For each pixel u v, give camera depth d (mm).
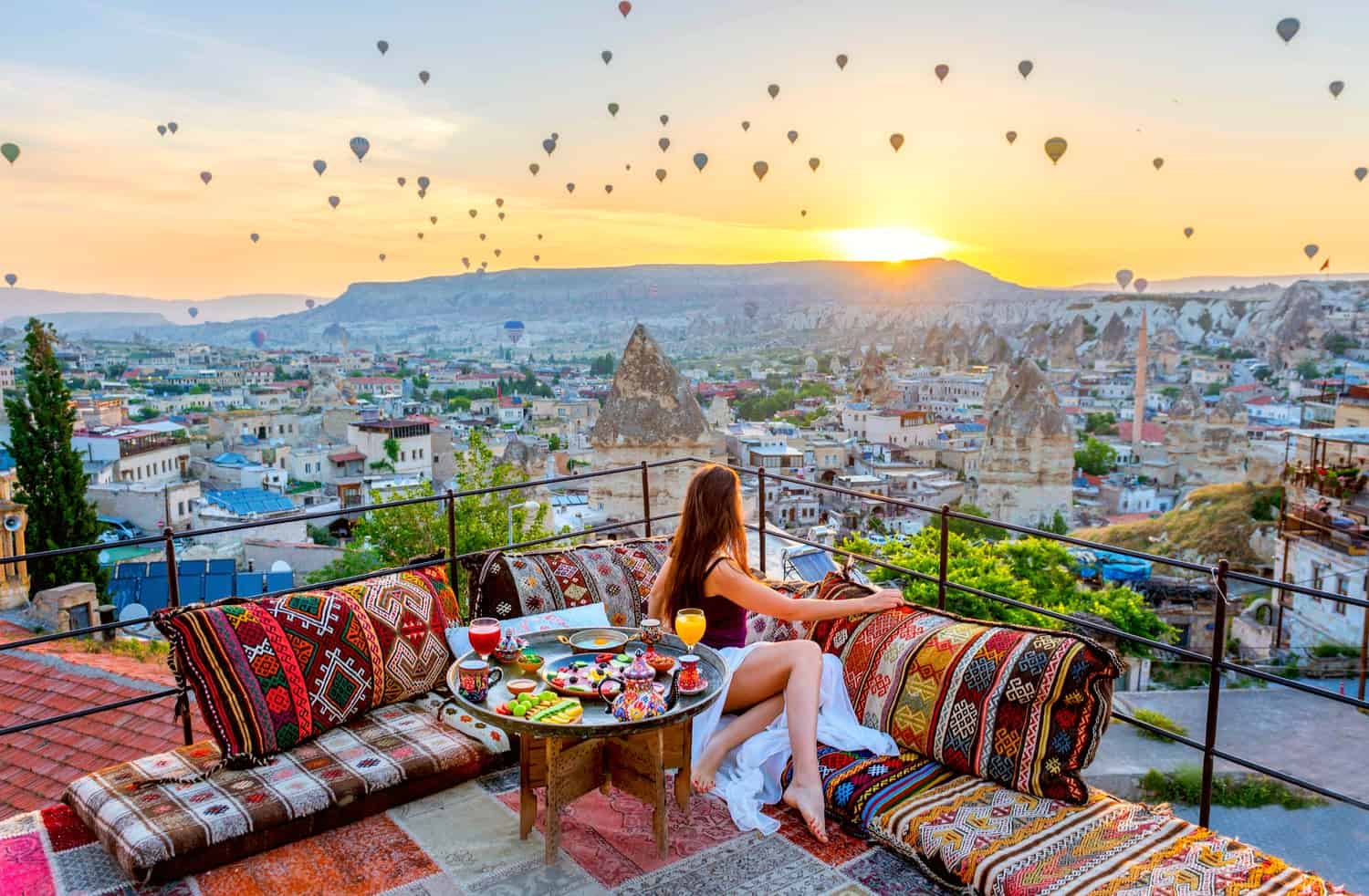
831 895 2799
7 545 22672
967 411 131500
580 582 4387
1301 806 12438
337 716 3592
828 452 91062
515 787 3473
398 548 22219
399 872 2902
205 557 46656
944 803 3053
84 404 105438
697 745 3391
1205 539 32031
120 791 3092
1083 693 3061
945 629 3521
